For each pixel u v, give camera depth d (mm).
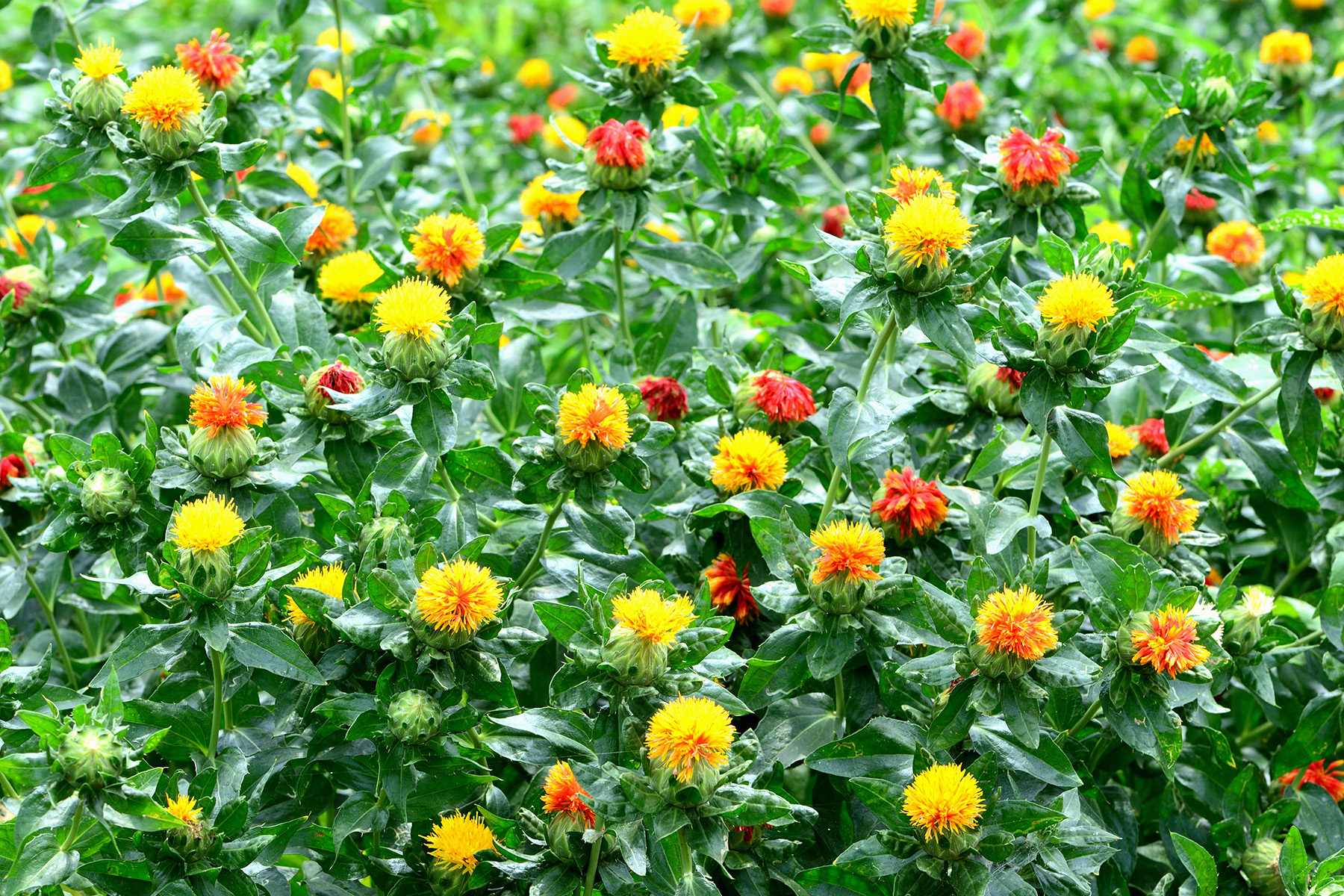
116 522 2562
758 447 2697
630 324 4199
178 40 7527
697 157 3527
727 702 2285
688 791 2023
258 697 2699
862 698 2754
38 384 4289
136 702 2516
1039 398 2346
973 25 5855
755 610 2820
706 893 2191
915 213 2262
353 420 2689
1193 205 4348
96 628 3645
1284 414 2893
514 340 3830
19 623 3568
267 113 3715
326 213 3689
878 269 2361
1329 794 3072
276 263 3150
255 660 2297
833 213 4805
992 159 3248
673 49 3361
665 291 4484
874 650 2432
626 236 3607
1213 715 2945
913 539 2752
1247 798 3018
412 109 6844
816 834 2785
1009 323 2352
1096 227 4617
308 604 2336
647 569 2752
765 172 3877
